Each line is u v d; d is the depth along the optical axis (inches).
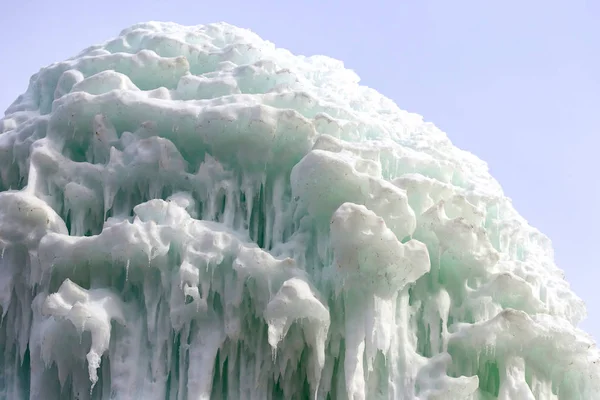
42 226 464.1
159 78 557.0
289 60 664.4
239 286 420.8
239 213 475.8
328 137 471.8
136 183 483.8
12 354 482.6
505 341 435.2
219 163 476.7
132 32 619.5
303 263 449.7
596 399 472.4
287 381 436.1
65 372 434.3
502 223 566.3
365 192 440.1
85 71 572.7
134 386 412.8
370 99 684.1
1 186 550.0
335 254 415.2
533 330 431.5
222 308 433.4
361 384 399.9
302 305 399.2
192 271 412.8
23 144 531.2
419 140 602.2
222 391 430.9
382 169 510.0
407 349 435.2
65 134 508.7
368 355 406.0
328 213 451.8
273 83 560.7
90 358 391.9
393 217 432.8
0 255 474.6
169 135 494.6
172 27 660.1
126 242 415.2
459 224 450.9
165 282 430.6
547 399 450.6
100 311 406.6
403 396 419.2
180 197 465.7
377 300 415.2
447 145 625.6
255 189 481.4
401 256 407.8
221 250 427.2
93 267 439.2
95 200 483.2
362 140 543.2
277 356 428.5
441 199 481.7
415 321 458.6
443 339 453.4
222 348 426.6
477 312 472.7
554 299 545.3
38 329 444.8
